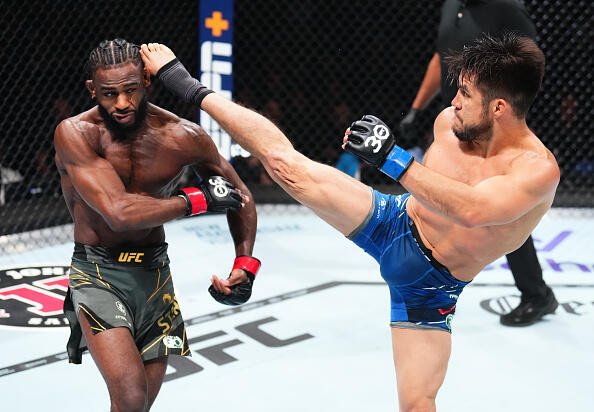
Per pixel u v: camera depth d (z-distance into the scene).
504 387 3.15
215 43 5.32
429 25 6.16
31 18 5.46
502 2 3.63
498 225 2.18
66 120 2.12
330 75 6.28
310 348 3.50
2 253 4.71
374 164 2.01
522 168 2.04
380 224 2.31
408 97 6.32
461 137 2.21
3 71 5.20
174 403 2.99
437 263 2.26
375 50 6.18
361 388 3.13
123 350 2.13
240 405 2.98
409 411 2.33
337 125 6.08
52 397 3.04
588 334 3.67
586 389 3.14
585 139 6.19
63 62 5.60
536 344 3.56
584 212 5.74
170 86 2.15
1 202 5.33
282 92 6.33
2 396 3.04
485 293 4.20
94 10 5.54
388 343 3.56
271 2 6.20
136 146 2.16
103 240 2.23
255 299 4.07
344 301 4.07
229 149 5.48
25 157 5.30
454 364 3.35
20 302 3.93
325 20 6.04
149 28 5.79
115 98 2.02
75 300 2.22
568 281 4.38
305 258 4.76
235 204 2.16
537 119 6.28
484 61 2.10
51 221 5.30
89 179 2.07
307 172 2.20
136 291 2.26
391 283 2.36
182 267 4.55
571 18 5.96
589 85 6.11
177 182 2.33
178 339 2.35
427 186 1.98
